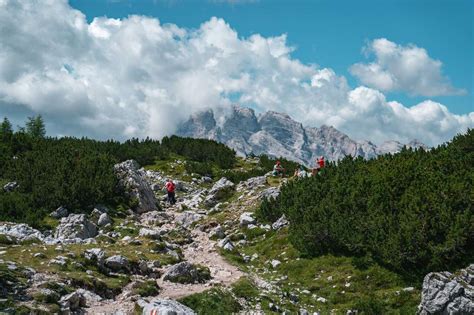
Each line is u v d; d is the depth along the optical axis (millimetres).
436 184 27000
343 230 27016
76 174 38625
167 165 61875
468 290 20047
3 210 32312
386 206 27172
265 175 52969
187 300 19625
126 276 21578
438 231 24141
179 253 28656
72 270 20328
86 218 31969
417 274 23422
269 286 23469
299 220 31125
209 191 49344
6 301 15531
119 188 41031
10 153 43500
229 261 28422
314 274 25672
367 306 21312
